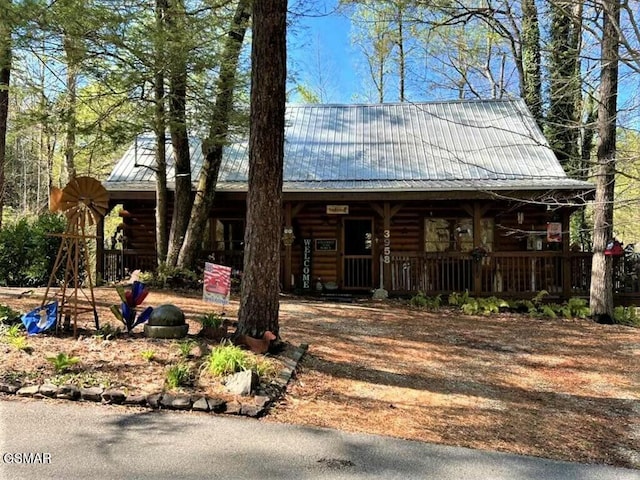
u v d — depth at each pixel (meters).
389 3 12.05
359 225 14.88
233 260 13.95
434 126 15.96
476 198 12.61
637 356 7.88
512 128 15.20
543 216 14.05
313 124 16.67
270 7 6.19
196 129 11.62
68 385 4.64
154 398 4.54
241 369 5.23
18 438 3.72
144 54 8.94
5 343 5.54
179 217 13.08
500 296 12.48
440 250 14.44
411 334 8.78
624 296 12.02
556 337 9.13
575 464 4.05
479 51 22.72
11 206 28.14
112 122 10.24
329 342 7.66
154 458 3.54
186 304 10.03
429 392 5.78
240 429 4.19
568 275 12.41
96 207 6.59
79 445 3.67
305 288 14.15
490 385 6.25
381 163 14.32
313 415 4.70
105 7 8.50
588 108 16.33
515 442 4.49
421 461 3.85
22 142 28.89
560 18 13.66
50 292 10.20
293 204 13.84
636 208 14.31
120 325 6.99
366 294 13.75
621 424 5.14
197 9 9.99
